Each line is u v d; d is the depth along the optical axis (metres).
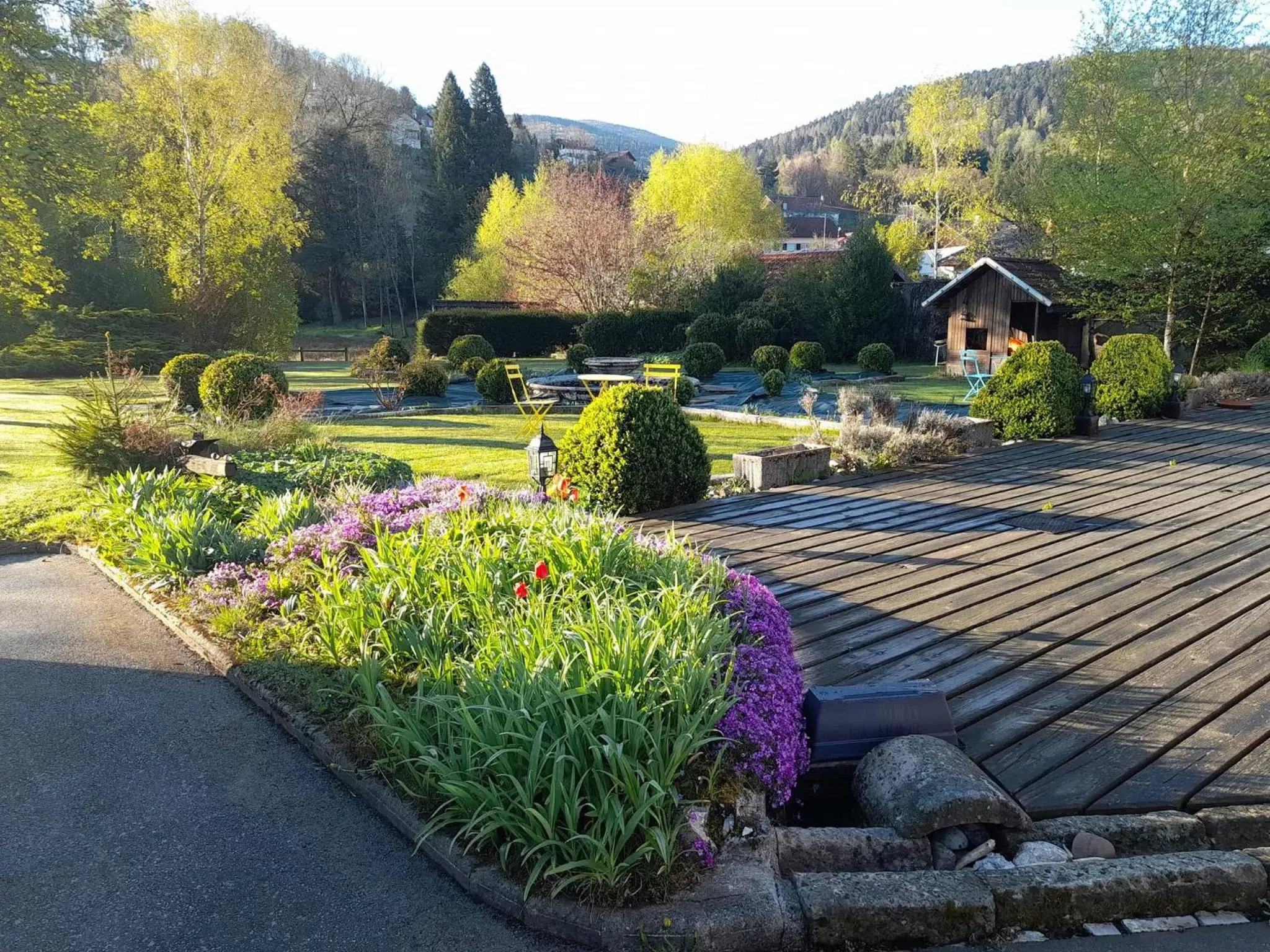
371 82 61.41
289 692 3.92
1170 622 4.58
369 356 21.12
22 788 3.28
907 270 43.94
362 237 57.03
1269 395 15.62
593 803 2.54
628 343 31.67
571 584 3.95
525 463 10.43
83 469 8.35
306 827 3.00
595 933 2.36
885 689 3.29
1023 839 2.75
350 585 4.50
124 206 28.86
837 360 28.95
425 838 2.81
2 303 22.42
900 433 9.75
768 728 2.97
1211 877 2.55
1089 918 2.48
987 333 21.94
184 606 5.23
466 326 33.00
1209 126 17.09
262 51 31.73
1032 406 11.25
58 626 5.16
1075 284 19.66
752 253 37.53
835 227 84.06
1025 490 8.16
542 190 46.91
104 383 10.34
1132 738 3.34
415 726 3.07
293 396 14.80
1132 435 11.45
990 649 4.23
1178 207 17.02
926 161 42.09
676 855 2.54
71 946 2.38
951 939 2.40
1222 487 8.15
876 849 2.68
